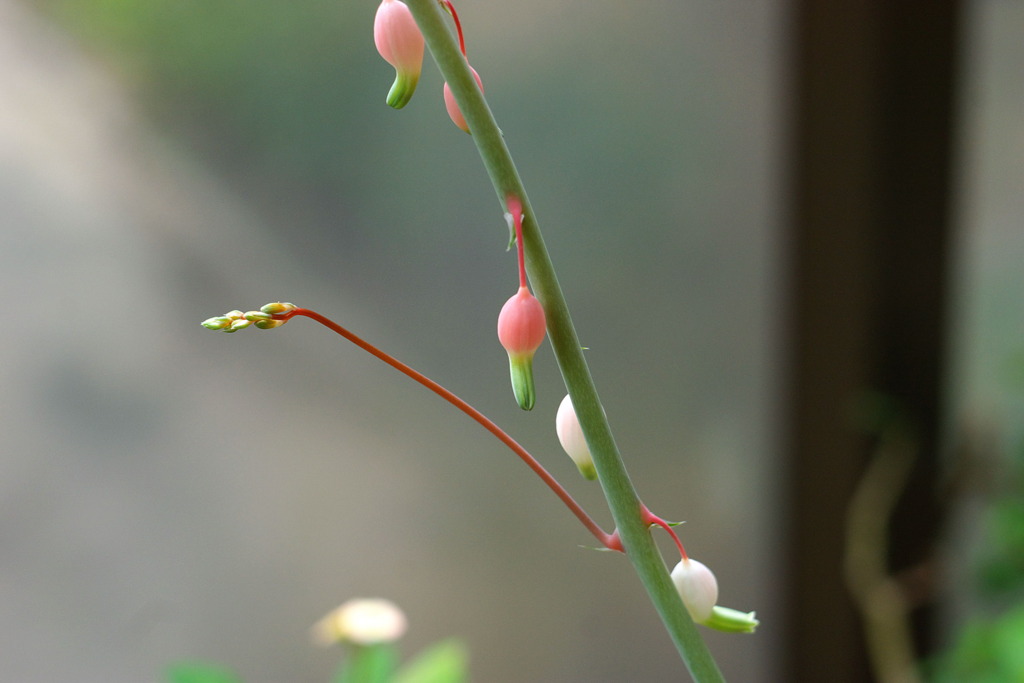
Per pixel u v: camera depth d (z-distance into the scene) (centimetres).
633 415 106
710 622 61
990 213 115
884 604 110
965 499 119
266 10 89
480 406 101
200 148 92
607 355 104
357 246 96
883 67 101
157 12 87
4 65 87
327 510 103
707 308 104
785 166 101
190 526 100
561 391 100
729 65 98
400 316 98
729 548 113
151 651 102
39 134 89
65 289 93
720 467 110
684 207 101
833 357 107
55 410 95
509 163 59
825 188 101
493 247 96
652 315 104
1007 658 95
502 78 94
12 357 93
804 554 112
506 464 103
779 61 98
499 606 108
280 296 96
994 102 111
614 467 60
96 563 99
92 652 101
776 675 117
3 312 92
